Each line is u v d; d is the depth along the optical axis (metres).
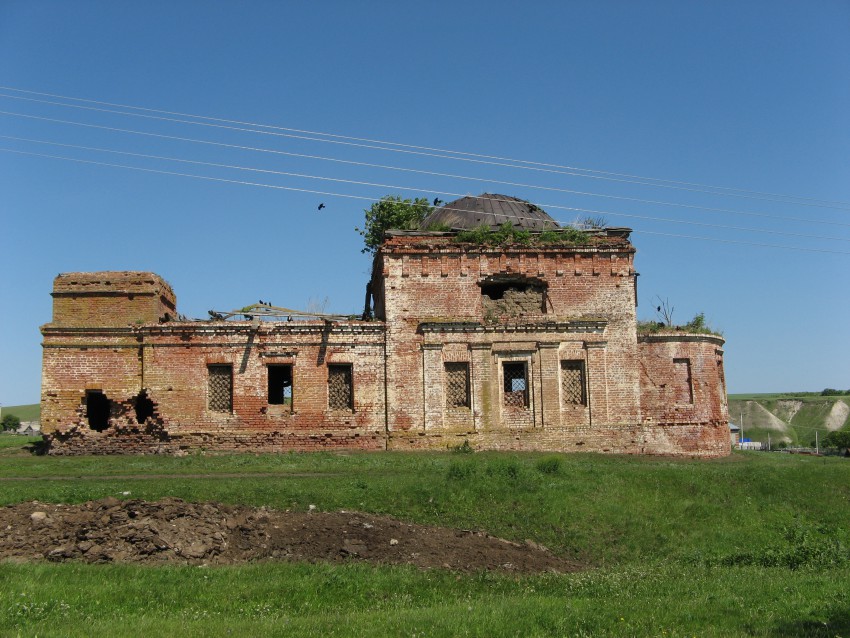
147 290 36.16
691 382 38.78
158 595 15.44
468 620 13.71
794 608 14.88
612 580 17.81
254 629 13.05
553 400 36.88
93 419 37.88
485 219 41.69
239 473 28.39
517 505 24.58
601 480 27.55
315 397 36.06
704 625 13.68
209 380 35.97
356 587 16.50
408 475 27.22
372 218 53.41
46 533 18.88
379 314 38.72
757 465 31.64
